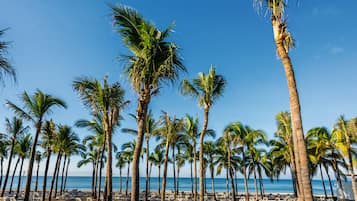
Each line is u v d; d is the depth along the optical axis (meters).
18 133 22.17
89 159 37.00
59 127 21.27
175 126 19.47
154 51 6.88
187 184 124.38
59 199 26.72
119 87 11.34
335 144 22.67
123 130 19.02
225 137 25.86
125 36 7.14
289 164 33.22
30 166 13.40
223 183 140.88
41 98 13.95
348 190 26.16
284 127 23.61
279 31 7.07
